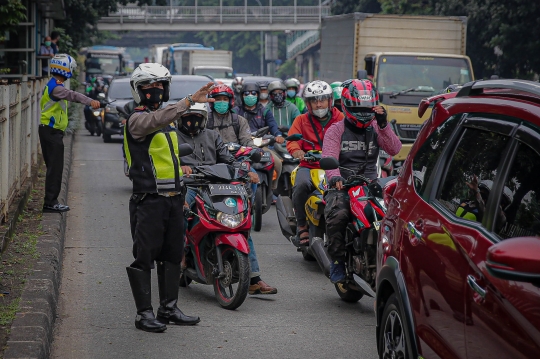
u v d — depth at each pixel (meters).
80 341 5.92
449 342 3.79
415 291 4.24
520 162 3.61
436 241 4.05
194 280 7.32
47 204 9.92
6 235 7.88
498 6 29.83
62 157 9.93
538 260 2.90
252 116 11.62
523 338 3.14
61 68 9.74
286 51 99.50
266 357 5.65
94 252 9.05
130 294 7.30
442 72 18.50
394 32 20.89
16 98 9.97
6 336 5.21
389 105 17.80
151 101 5.91
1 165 8.37
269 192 10.85
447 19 20.88
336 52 23.55
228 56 52.38
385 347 4.71
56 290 6.91
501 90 4.17
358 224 6.38
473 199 3.89
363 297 7.47
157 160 5.95
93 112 24.36
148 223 5.97
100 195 13.30
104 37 76.81
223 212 6.79
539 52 29.11
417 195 4.58
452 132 4.43
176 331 6.23
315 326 6.46
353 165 7.05
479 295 3.50
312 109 8.15
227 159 7.45
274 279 8.12
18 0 17.28
